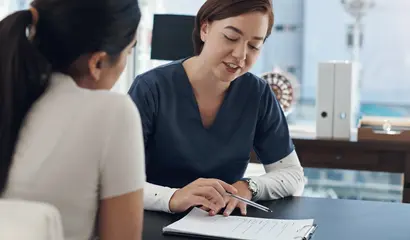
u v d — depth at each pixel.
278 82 3.11
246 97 1.74
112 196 0.96
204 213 1.44
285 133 1.82
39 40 0.97
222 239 1.25
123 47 1.01
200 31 1.65
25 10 0.95
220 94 1.71
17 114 0.93
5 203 0.82
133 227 0.98
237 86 1.73
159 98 1.68
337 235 1.30
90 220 0.96
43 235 0.80
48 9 0.95
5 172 0.93
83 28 0.95
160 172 1.71
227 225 1.34
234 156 1.71
